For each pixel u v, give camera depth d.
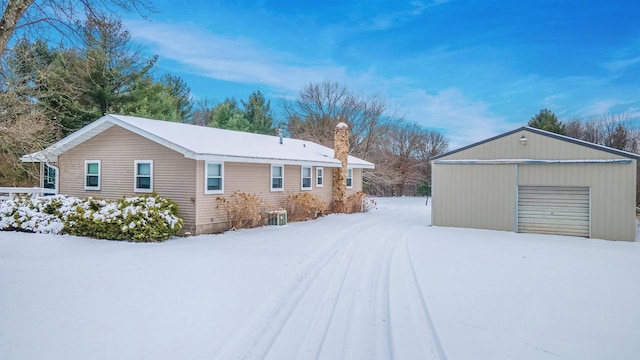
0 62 9.84
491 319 4.90
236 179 13.73
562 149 12.84
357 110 39.16
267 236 11.79
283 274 7.07
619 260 8.63
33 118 13.09
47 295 5.46
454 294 5.98
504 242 11.14
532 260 8.59
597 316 5.01
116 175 13.73
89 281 6.24
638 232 13.81
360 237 11.84
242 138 16.78
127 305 5.16
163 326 4.49
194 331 4.38
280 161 14.80
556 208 12.94
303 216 16.89
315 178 18.72
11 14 5.20
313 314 5.11
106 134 13.91
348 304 5.54
